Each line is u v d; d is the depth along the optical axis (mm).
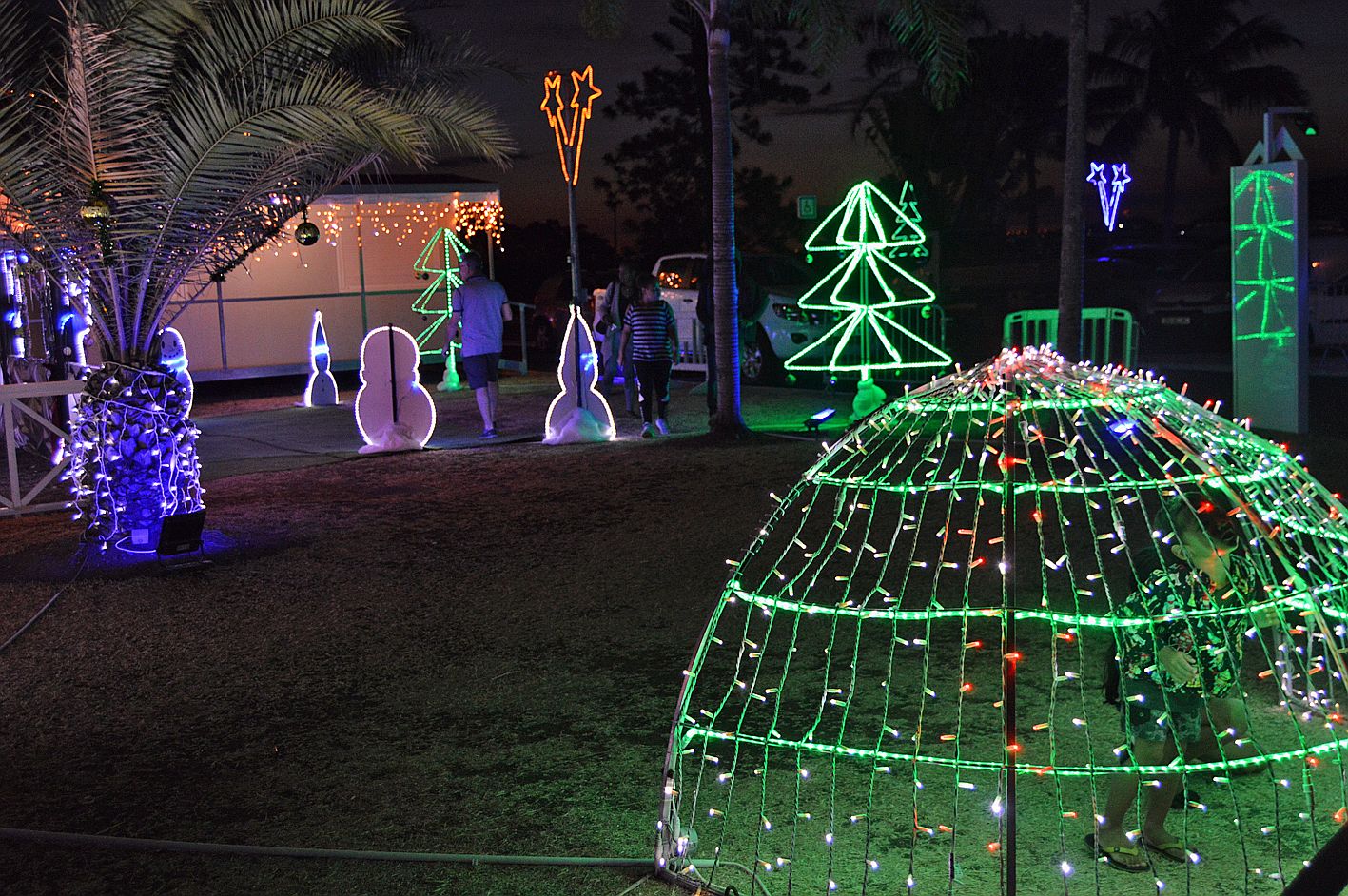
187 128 8430
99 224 8500
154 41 8297
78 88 8094
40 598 7883
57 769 5164
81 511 10008
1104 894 3814
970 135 36156
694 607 7188
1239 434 4254
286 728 5555
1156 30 39906
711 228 14055
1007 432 3652
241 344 21625
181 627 7172
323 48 8828
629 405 15820
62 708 5922
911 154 35719
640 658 6332
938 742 5062
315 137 8750
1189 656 3924
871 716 5398
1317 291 18094
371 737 5406
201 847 4344
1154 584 4043
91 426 9227
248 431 15945
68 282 9117
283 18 8562
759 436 13336
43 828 4590
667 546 8641
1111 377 4070
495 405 14469
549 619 7066
